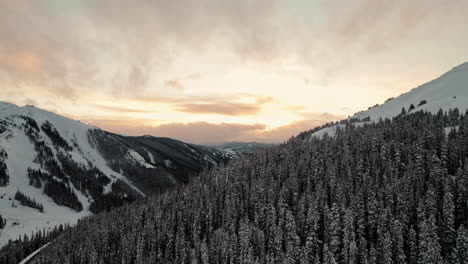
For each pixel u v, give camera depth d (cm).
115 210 18512
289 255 8719
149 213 14825
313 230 9431
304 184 12975
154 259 11094
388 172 11969
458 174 10038
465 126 13588
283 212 10731
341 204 10038
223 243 10338
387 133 15388
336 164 13188
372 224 9506
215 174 17075
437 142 12838
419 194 9962
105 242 13188
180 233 11938
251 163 16812
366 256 8588
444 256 8488
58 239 15538
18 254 15075
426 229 8112
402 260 8238
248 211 12712
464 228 8094
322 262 9162
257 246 10244
